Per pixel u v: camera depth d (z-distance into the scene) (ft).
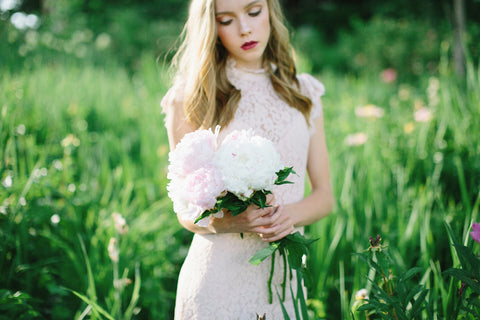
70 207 8.68
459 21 18.01
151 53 32.22
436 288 5.77
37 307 7.29
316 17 46.06
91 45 27.66
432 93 12.78
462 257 4.99
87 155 11.85
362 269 7.30
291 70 5.91
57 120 13.51
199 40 5.37
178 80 5.79
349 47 32.48
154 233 8.86
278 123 5.45
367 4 43.91
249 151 4.24
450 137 10.58
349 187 8.76
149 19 36.76
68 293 7.47
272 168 4.28
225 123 5.38
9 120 10.46
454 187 9.32
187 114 5.41
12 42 20.39
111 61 27.25
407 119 13.14
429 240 7.09
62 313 7.07
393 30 28.94
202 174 4.24
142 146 12.95
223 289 5.26
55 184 9.37
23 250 7.75
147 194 10.52
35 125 12.51
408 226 7.60
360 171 9.57
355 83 22.34
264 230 4.82
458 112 10.87
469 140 9.89
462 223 7.69
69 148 10.92
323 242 7.66
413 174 10.24
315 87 6.01
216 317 5.24
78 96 16.42
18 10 27.96
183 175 4.43
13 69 17.10
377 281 5.60
